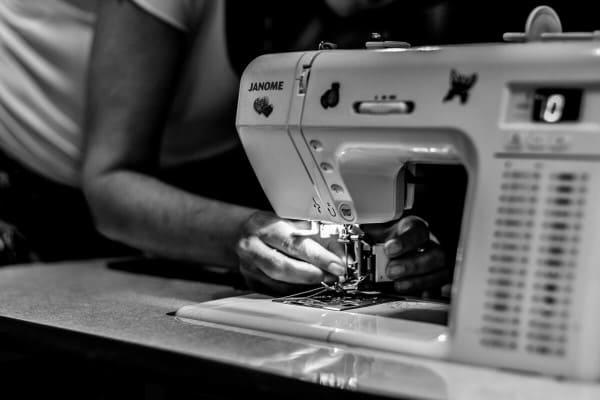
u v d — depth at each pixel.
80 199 2.79
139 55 2.28
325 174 1.52
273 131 1.53
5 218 2.67
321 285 1.80
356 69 1.43
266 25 2.53
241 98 1.59
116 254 2.84
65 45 2.70
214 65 2.54
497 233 1.29
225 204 2.03
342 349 1.39
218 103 2.60
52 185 2.78
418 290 1.77
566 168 1.25
